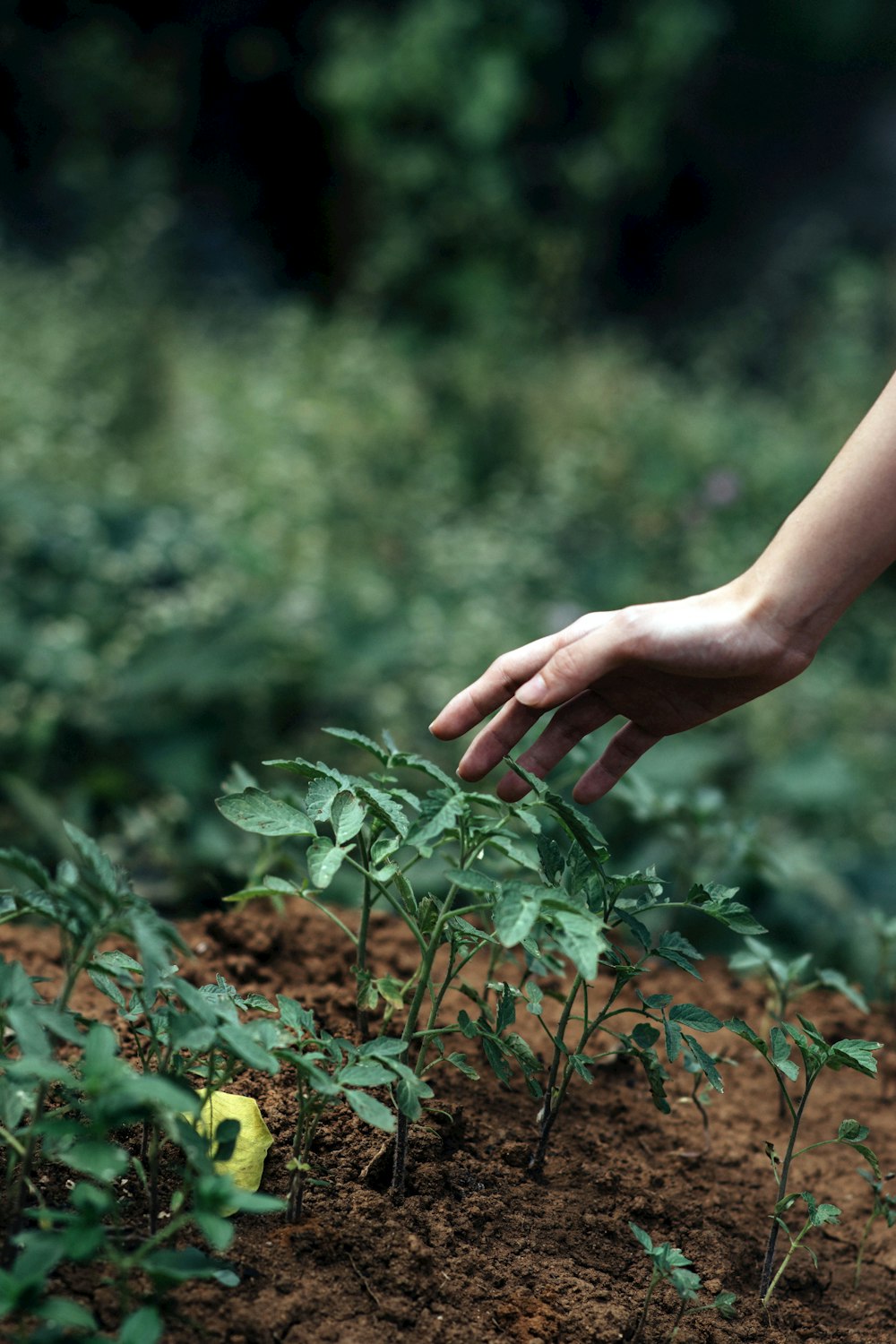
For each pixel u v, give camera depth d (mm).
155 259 9391
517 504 7551
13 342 7227
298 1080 1419
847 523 1560
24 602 4527
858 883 3729
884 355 10195
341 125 11242
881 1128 2094
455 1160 1648
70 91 11336
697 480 7816
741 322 11570
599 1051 2072
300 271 12734
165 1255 1115
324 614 4777
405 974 2221
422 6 10742
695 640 1586
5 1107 1204
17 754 3740
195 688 4020
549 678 1597
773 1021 2209
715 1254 1624
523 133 11883
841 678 5914
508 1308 1407
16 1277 1033
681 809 2738
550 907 1263
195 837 3244
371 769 4086
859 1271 1701
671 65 11250
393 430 7711
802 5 12805
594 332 11711
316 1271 1387
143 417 7227
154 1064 1532
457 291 10484
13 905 1288
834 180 13398
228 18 12375
